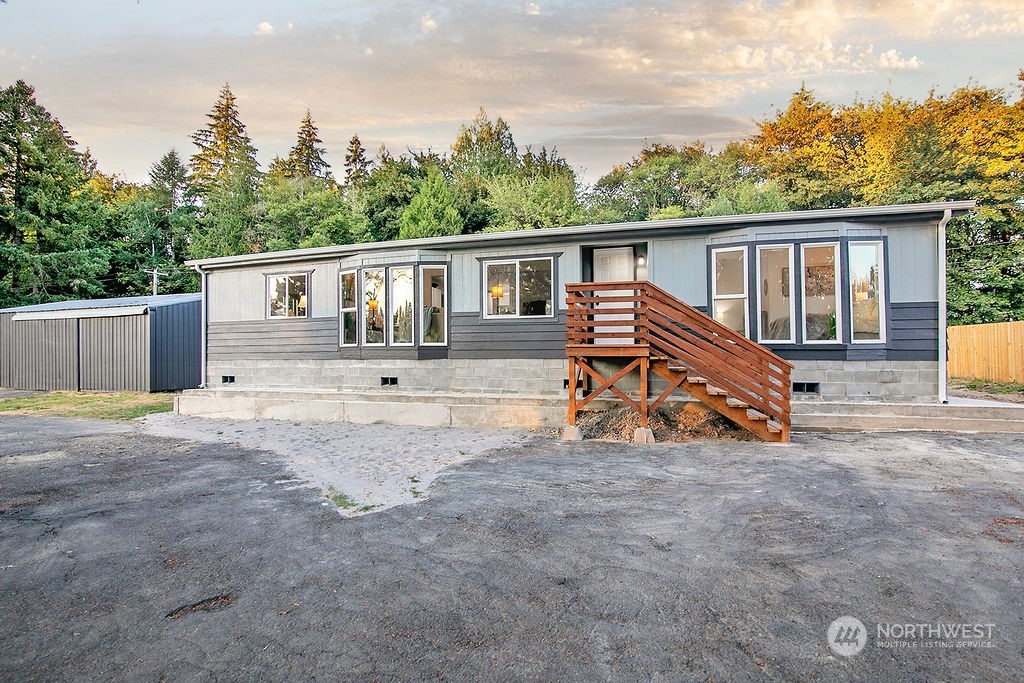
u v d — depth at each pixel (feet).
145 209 131.23
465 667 8.47
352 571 12.35
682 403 30.89
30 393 57.31
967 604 10.17
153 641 9.45
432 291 40.22
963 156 77.82
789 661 8.45
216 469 23.35
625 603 10.50
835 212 30.60
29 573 12.54
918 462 21.30
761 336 32.45
